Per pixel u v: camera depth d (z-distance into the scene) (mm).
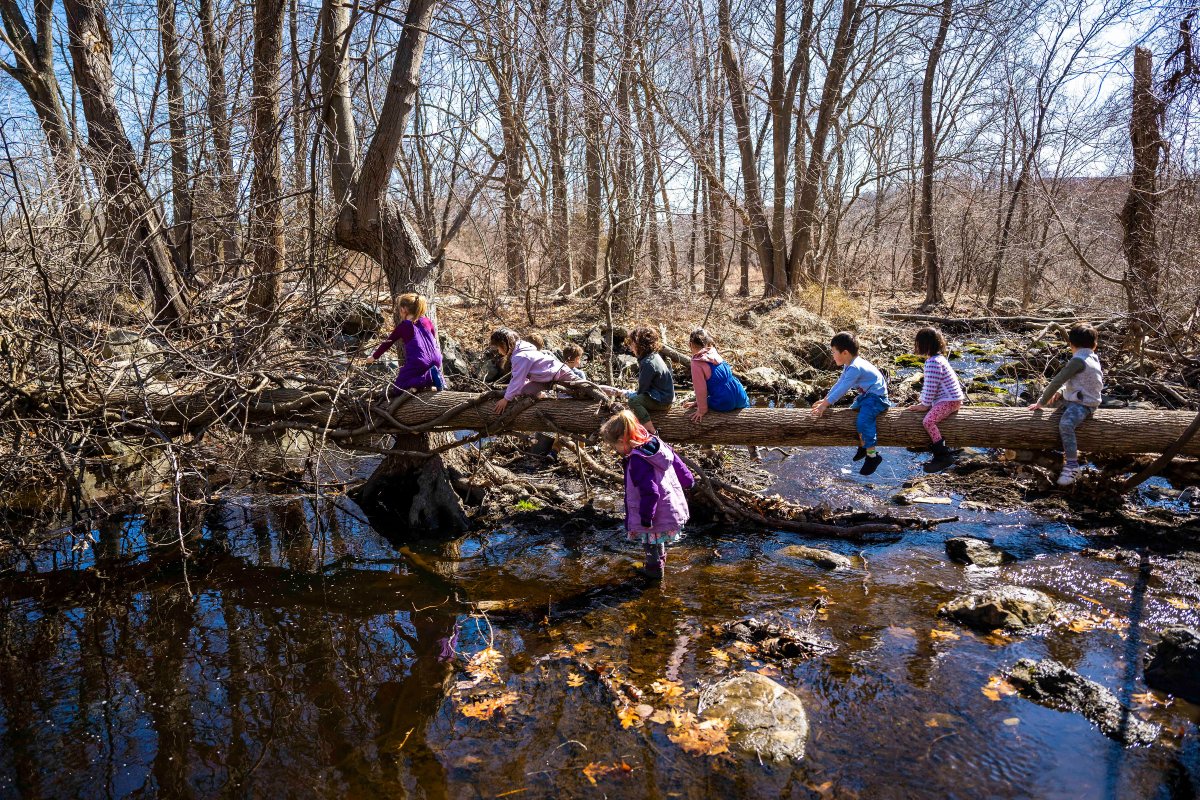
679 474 5145
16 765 3348
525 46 7082
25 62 9797
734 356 12609
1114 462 6246
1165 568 5023
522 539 6012
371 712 3719
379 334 7273
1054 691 3623
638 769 3223
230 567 5562
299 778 3238
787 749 3297
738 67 17453
